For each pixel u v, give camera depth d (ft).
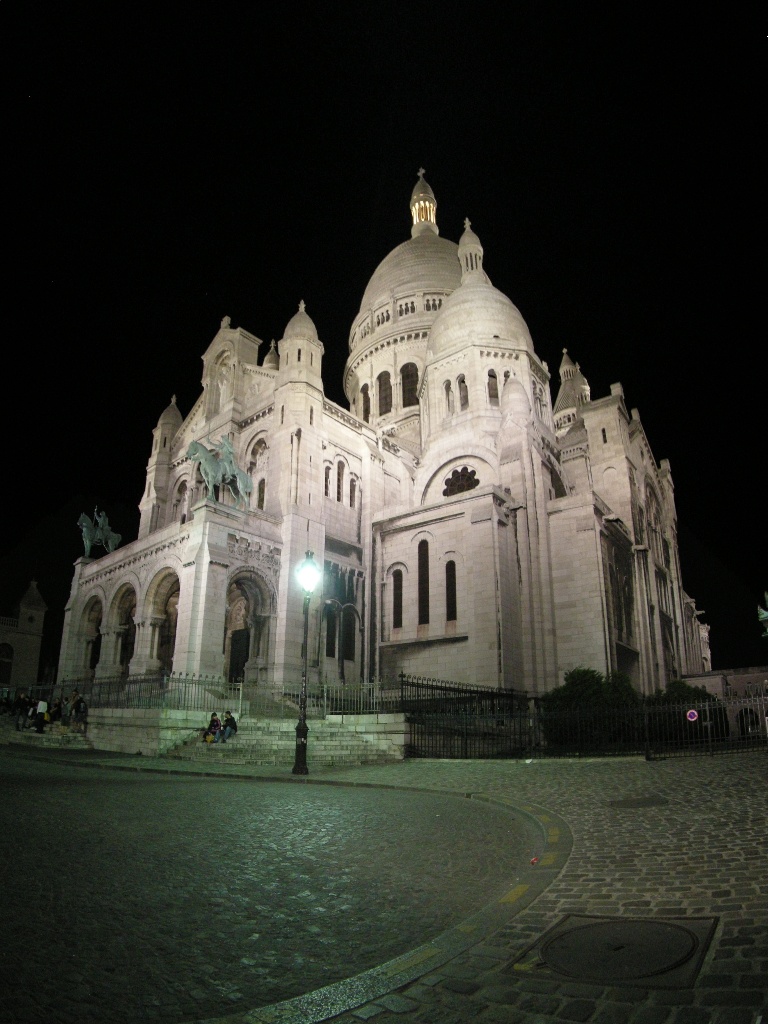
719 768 55.11
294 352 146.51
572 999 16.67
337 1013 16.76
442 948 20.57
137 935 22.24
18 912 23.82
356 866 30.78
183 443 176.96
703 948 19.06
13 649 207.10
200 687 103.81
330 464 148.77
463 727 90.07
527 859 32.07
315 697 116.88
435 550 138.51
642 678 152.66
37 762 73.92
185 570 116.37
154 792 52.03
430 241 240.94
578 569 134.31
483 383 165.89
